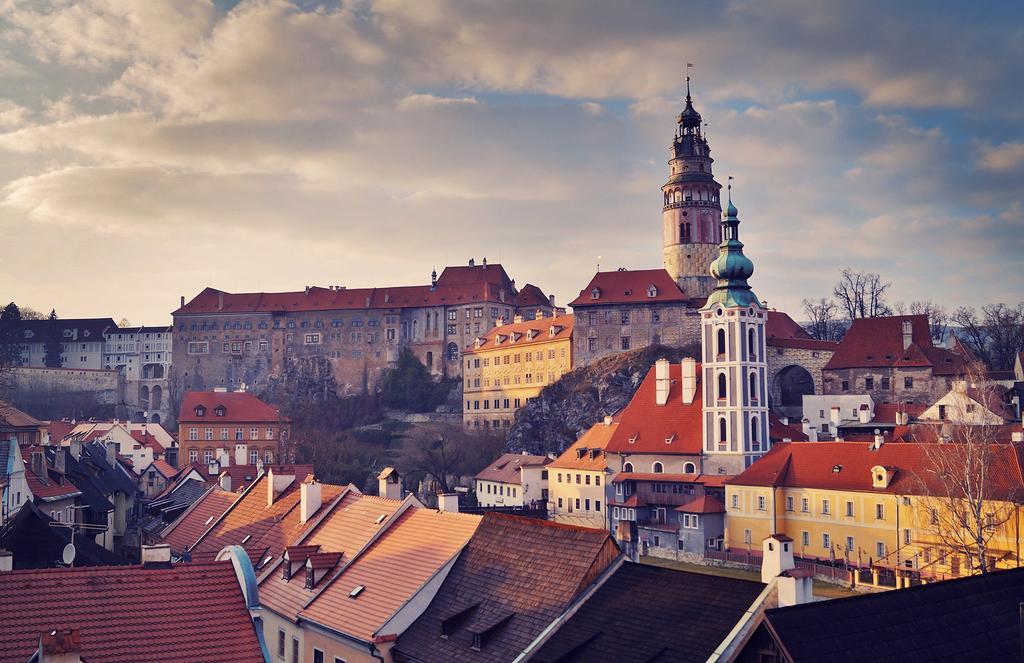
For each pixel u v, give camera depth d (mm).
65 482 98688
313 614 60469
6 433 116875
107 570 40906
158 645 38750
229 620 40375
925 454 119750
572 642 47688
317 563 63844
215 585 41656
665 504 155125
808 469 132625
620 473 164125
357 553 64250
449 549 59750
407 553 61719
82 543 81625
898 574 108188
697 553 143125
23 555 60812
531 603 51625
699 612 45062
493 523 59438
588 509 167875
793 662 37500
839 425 173750
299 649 62219
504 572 55344
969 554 99188
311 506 73250
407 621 55969
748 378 153625
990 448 111500
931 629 41281
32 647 37562
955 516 105500
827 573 115812
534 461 185125
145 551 44312
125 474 139500
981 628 42656
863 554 121938
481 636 50688
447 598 56344
